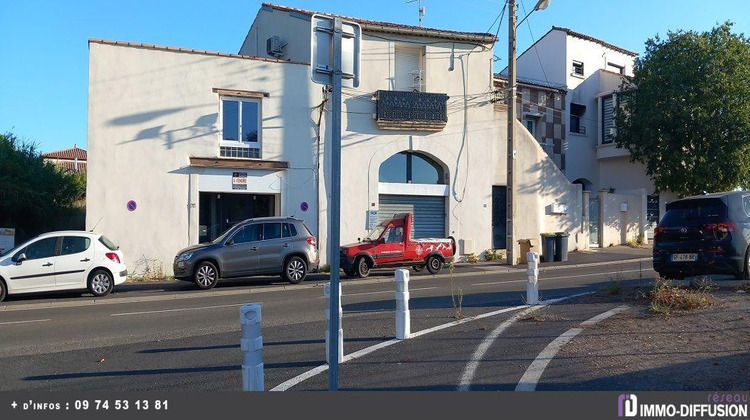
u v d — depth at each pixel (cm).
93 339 923
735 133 2478
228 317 1098
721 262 1120
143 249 1920
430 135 2325
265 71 2091
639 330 788
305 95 2141
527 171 2527
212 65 2019
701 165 2516
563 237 2300
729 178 2519
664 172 2694
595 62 3238
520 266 2162
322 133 2164
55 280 1430
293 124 2120
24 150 2391
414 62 2355
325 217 2150
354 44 470
